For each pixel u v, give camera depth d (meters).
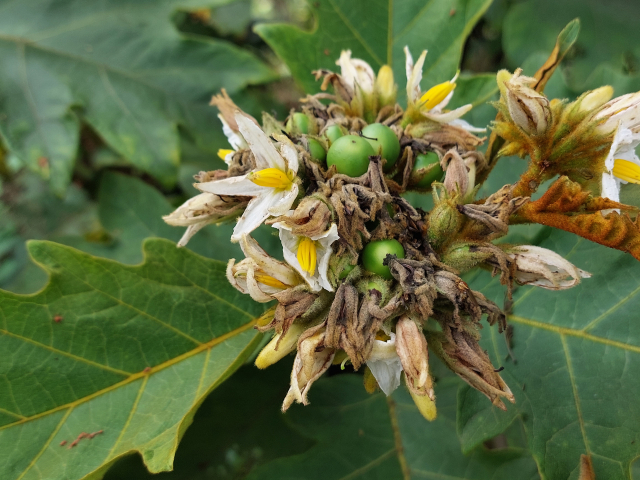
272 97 0.23
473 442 0.13
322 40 0.18
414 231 0.11
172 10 0.19
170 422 0.13
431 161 0.12
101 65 0.19
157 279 0.14
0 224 0.23
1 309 0.13
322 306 0.11
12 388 0.13
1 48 0.19
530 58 0.18
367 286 0.10
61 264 0.13
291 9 0.42
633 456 0.12
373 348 0.10
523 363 0.14
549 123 0.11
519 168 0.17
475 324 0.11
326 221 0.10
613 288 0.14
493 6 0.23
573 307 0.14
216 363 0.14
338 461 0.16
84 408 0.13
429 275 0.10
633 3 0.21
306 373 0.10
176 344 0.14
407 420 0.17
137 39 0.19
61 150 0.18
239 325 0.15
